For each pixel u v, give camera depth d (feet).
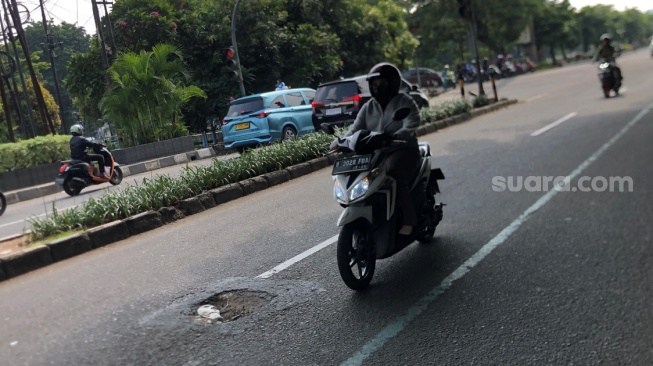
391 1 115.55
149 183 25.91
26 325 13.41
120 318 13.34
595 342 11.06
